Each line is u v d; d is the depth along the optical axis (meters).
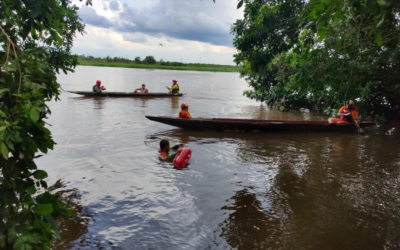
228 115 15.49
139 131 10.70
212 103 19.52
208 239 4.42
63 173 6.58
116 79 36.53
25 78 1.91
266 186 6.30
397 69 13.49
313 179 6.74
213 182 6.40
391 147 9.66
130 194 5.69
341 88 9.52
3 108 1.75
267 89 19.44
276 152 8.82
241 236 4.51
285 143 9.89
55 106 15.47
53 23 2.54
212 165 7.45
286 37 8.91
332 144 9.92
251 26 8.94
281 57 17.70
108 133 10.23
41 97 1.96
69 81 31.31
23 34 2.38
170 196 5.68
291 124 11.40
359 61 7.95
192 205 5.38
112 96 19.77
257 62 9.27
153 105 17.12
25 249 1.67
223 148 9.03
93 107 15.51
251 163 7.71
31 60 2.08
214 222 4.87
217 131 11.21
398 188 6.31
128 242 4.28
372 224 4.90
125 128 11.05
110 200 5.43
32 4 2.26
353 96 13.88
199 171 7.00
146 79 38.56
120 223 4.73
